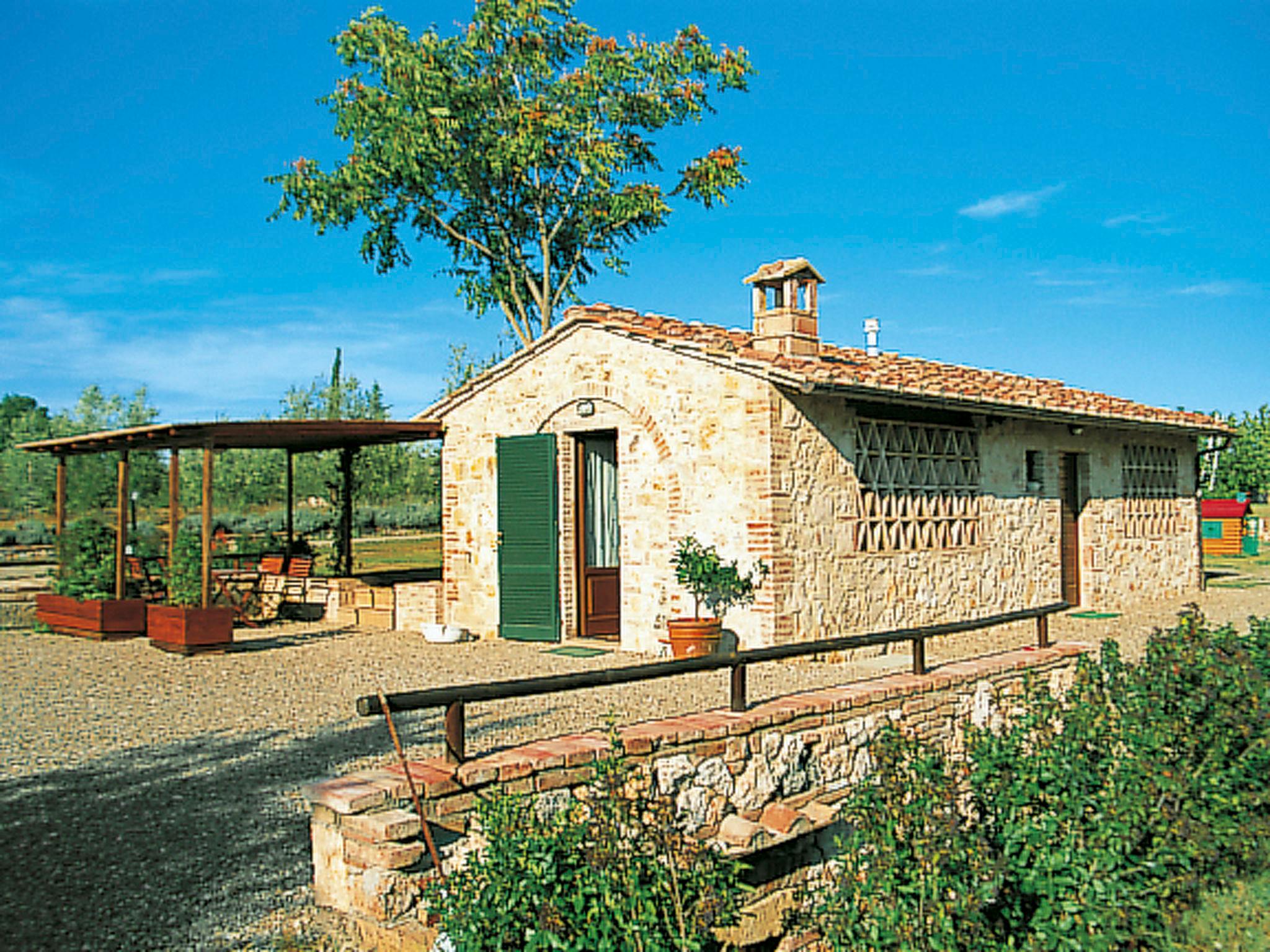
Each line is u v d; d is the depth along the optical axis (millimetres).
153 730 8344
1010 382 17797
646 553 12031
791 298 12336
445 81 23047
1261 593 20219
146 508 24594
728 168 25031
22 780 6945
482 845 5363
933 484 13375
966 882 4988
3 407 71000
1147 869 5895
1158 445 19500
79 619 14438
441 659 11867
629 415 12227
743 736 7117
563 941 3746
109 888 5184
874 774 5570
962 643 13055
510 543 13477
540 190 25562
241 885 5254
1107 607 17250
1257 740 7074
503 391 13742
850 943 5016
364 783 5270
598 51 24000
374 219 24688
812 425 11445
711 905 4426
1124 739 6508
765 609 10844
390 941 4727
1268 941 5762
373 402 43250
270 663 11797
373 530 41594
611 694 9156
